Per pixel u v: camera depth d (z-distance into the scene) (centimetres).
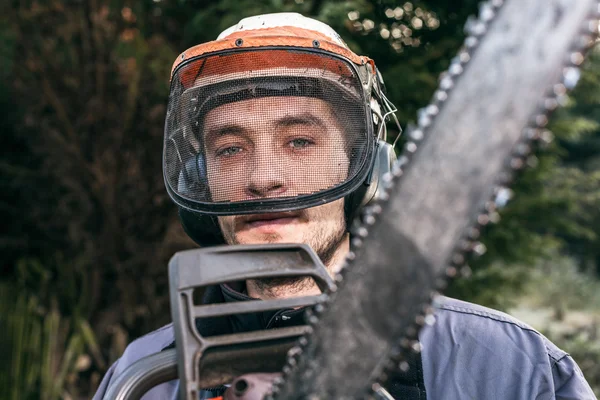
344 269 66
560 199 469
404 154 63
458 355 117
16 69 466
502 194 60
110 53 446
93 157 461
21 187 536
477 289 444
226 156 112
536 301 1049
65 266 467
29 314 376
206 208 110
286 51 109
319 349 66
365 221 66
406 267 63
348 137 111
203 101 112
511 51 59
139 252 454
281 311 110
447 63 408
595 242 1305
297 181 108
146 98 446
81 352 403
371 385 64
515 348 117
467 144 60
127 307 452
